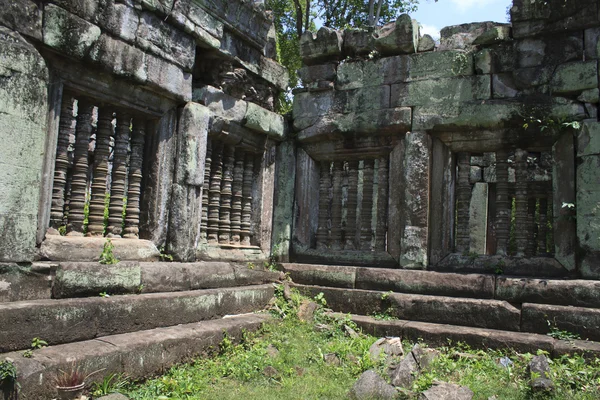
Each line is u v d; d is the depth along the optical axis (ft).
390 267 25.12
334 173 27.99
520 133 22.91
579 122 21.43
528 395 15.15
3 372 11.48
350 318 22.66
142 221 20.70
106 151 18.97
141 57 19.01
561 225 21.62
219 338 18.33
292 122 28.35
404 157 25.11
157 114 20.62
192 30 21.27
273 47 27.84
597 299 19.47
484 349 19.40
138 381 14.79
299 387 15.57
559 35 22.29
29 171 14.99
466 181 24.57
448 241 24.52
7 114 14.38
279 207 27.71
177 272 19.57
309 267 25.98
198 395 14.53
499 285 21.44
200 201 21.79
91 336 15.05
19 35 14.90
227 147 24.86
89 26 16.94
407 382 15.62
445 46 25.04
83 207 18.08
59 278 15.30
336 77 27.17
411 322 21.83
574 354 17.44
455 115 23.82
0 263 14.07
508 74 23.24
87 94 17.76
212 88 22.85
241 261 24.68
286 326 21.52
